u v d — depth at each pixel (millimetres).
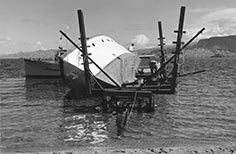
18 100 28859
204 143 12977
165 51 33094
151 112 21062
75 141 13875
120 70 27469
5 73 70188
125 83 26844
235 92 32812
